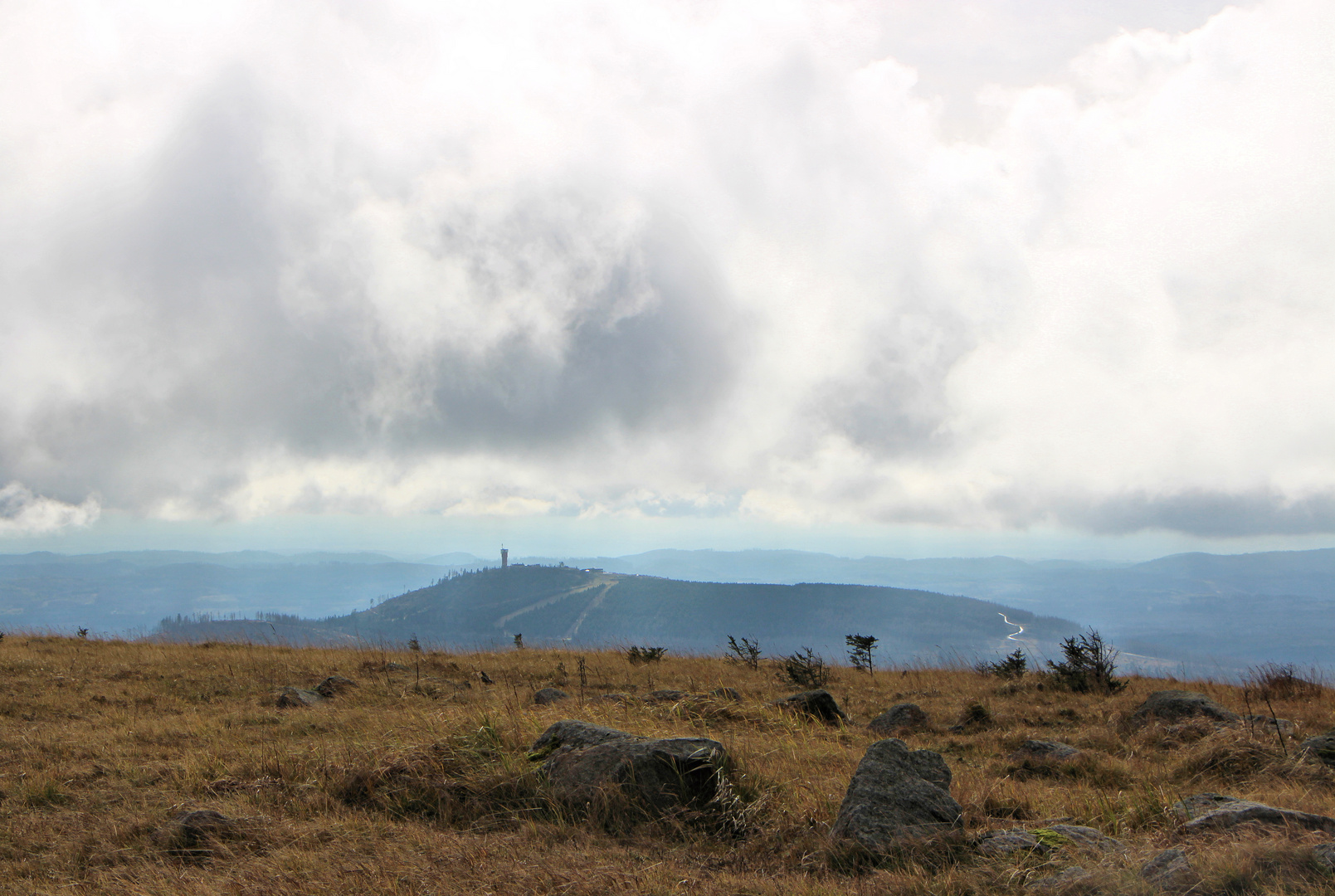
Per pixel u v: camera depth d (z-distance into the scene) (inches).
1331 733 405.4
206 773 353.4
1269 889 189.3
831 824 275.4
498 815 302.4
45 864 252.8
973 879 216.8
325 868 241.3
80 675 672.4
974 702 569.6
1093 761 398.6
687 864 251.8
